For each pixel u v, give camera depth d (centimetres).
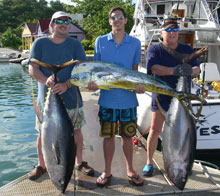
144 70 668
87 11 2867
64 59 275
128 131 279
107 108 275
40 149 301
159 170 329
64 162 223
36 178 301
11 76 1764
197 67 285
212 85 519
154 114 299
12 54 3066
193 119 238
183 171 231
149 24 749
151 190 284
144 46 701
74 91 288
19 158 470
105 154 289
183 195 277
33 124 680
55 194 276
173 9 667
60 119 231
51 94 239
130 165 296
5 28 7538
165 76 290
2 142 549
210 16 653
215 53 688
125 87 252
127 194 276
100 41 275
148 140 312
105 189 285
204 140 438
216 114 425
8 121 707
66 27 269
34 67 268
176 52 273
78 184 295
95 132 490
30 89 1259
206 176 317
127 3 2261
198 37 692
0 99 1012
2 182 383
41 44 271
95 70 248
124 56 270
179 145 231
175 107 242
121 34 269
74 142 236
